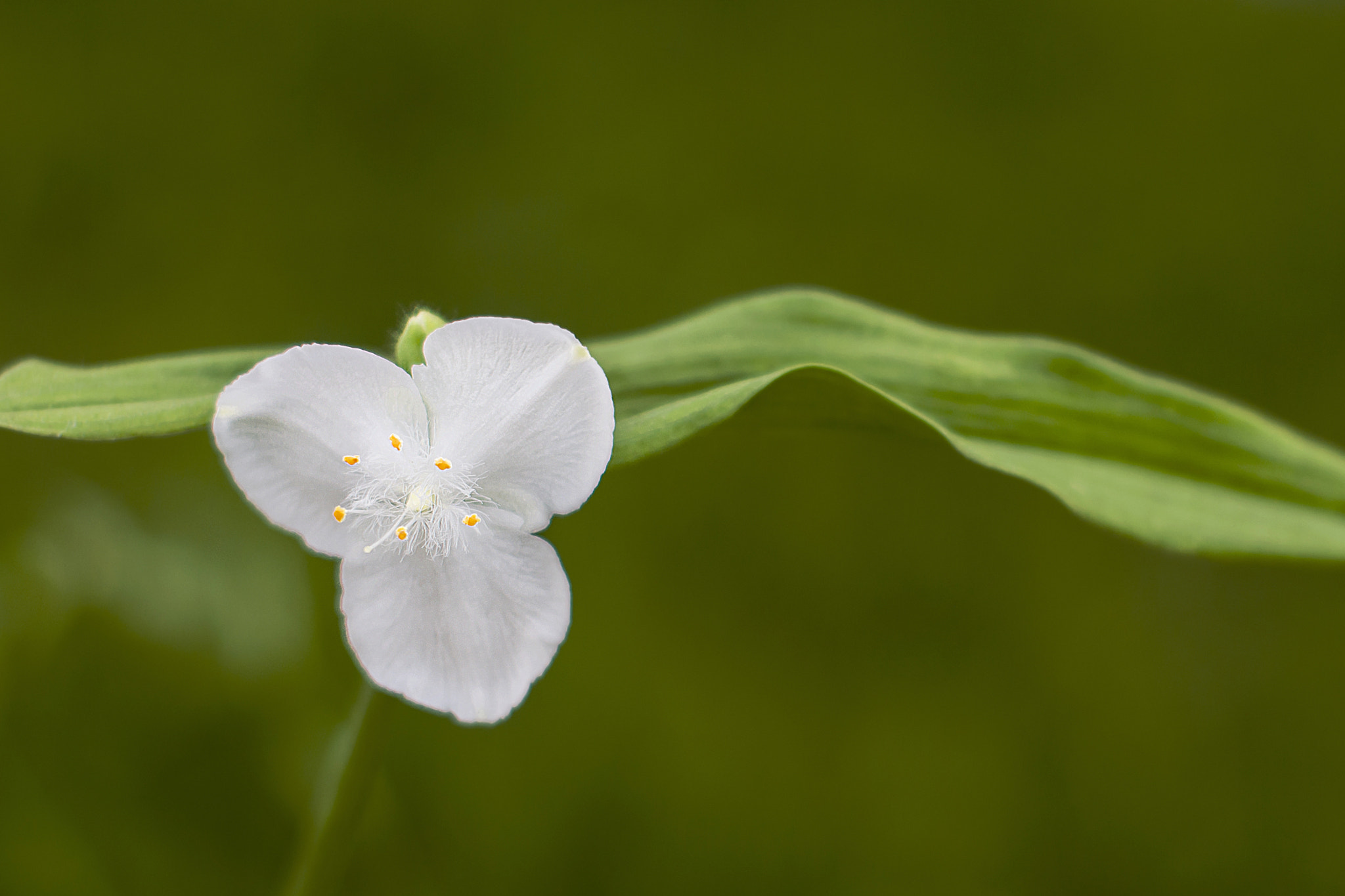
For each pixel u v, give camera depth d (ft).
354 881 1.93
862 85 2.73
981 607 2.50
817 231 2.67
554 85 2.64
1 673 1.68
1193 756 2.37
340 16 2.54
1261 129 2.72
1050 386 1.19
